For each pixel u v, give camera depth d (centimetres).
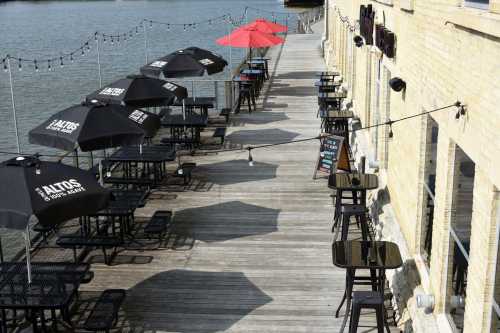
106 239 895
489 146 478
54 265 760
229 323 752
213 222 1060
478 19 485
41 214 651
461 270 657
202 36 5853
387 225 902
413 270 745
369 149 1183
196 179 1283
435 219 652
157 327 746
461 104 550
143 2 13712
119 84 1233
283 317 763
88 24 7694
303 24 4609
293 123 1720
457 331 596
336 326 743
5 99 2973
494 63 470
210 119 1789
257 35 2047
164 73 1516
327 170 1223
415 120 752
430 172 773
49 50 4953
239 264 905
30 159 723
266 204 1139
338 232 961
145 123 1017
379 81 1113
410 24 791
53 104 2848
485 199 489
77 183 711
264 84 2323
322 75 2052
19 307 674
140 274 877
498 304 491
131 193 1007
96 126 928
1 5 13375
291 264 902
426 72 699
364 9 1245
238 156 1433
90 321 703
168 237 1001
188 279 861
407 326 701
